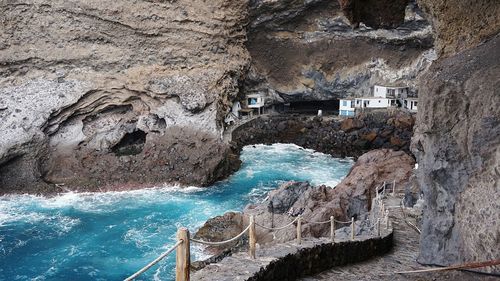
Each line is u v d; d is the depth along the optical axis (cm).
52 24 3347
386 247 1260
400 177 2553
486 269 762
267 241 2017
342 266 1020
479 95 830
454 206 888
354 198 2333
